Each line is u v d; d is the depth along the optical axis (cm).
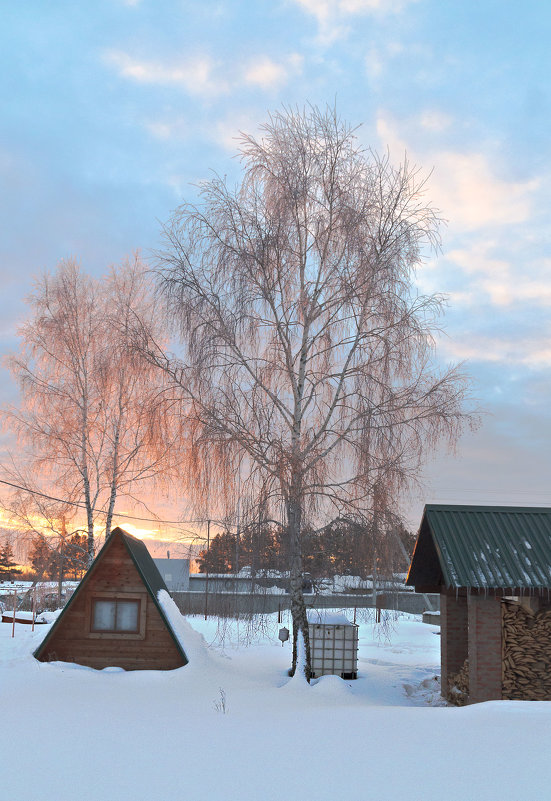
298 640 1535
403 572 1568
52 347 2544
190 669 1505
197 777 670
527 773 664
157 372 1641
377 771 686
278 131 1700
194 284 1608
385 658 2134
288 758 745
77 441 2527
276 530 1488
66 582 3388
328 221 1653
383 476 1478
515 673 1348
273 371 1599
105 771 696
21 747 802
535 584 1305
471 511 1474
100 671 1504
